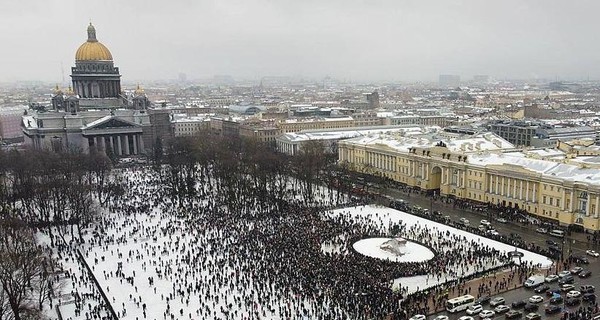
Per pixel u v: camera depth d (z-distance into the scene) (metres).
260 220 170.00
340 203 196.38
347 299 108.75
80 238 154.00
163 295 116.06
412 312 103.12
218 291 116.75
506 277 120.44
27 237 133.25
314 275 120.44
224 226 163.88
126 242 152.38
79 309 108.88
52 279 124.44
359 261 128.38
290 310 105.12
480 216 178.12
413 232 153.00
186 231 161.12
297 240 145.62
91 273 127.81
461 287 115.06
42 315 106.69
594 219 156.25
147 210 187.75
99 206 190.62
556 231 153.88
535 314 99.00
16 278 107.44
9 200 192.00
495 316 101.31
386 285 114.62
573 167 172.12
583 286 112.19
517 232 158.25
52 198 185.25
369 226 161.75
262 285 117.00
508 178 187.25
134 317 106.00
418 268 124.19
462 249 138.62
